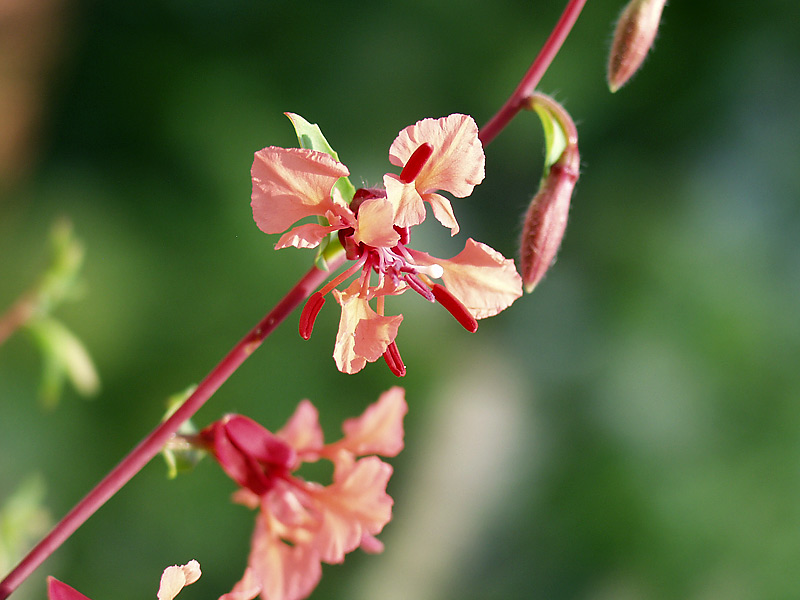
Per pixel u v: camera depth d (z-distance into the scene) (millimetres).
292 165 319
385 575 1031
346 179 325
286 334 1015
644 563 1118
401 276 328
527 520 1136
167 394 956
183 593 877
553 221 337
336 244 329
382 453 357
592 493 1158
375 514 348
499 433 1156
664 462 1175
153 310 997
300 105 1190
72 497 860
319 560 349
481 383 1180
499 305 330
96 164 1111
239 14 1205
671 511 1144
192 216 1081
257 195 320
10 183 1069
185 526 887
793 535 1143
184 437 344
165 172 1107
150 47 1166
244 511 918
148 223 1068
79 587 819
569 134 336
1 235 1013
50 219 1033
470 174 324
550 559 1110
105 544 852
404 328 1145
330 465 980
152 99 1140
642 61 344
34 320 394
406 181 322
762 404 1208
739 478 1169
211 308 1021
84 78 1139
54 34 1118
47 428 868
